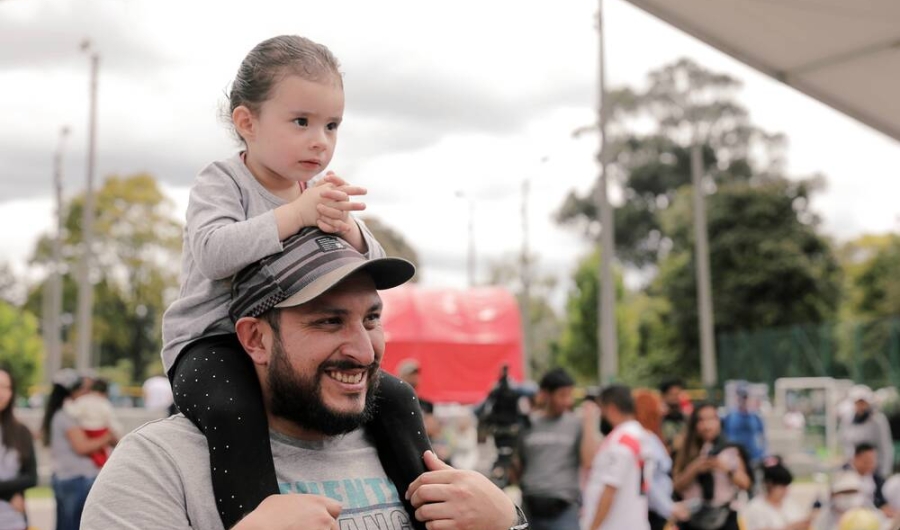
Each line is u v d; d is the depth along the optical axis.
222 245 1.94
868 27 4.59
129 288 58.62
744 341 28.20
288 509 1.79
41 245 61.59
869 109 5.45
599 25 19.77
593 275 45.81
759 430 13.02
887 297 43.84
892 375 23.23
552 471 7.81
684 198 48.38
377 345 1.98
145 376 58.62
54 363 37.06
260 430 1.91
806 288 43.94
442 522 2.00
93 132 29.30
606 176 20.12
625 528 6.57
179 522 1.84
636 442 6.66
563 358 46.94
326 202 1.96
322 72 2.11
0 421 6.56
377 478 2.08
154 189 59.44
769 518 7.73
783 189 45.31
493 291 16.06
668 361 45.66
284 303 1.89
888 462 12.37
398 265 1.96
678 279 45.91
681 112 59.84
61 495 8.07
